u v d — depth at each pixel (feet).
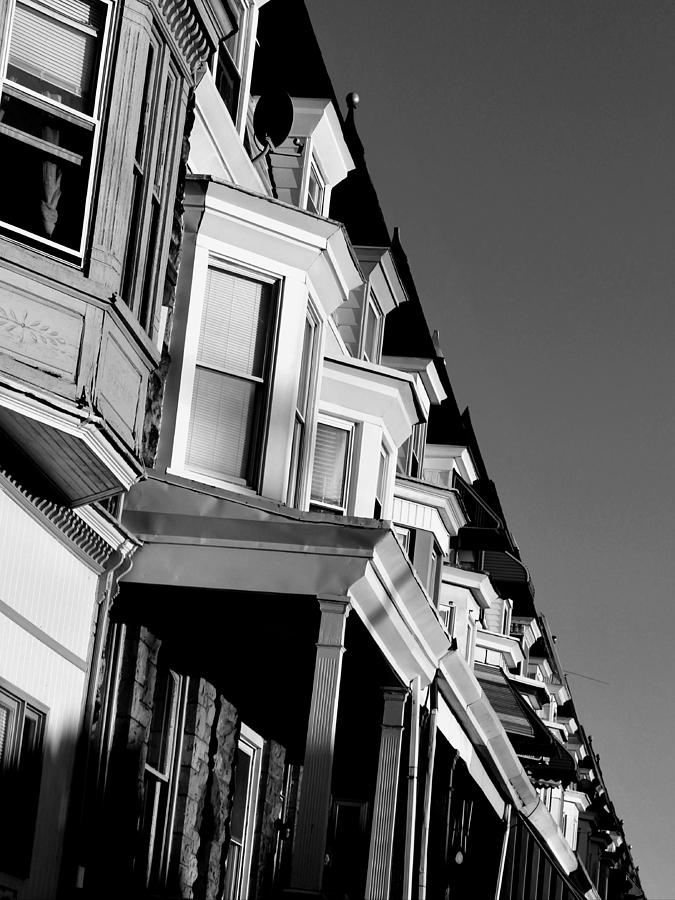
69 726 41.24
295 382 51.65
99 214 38.55
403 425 65.10
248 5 58.29
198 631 48.39
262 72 64.69
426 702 60.64
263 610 46.14
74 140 38.86
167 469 47.75
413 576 48.80
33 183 37.68
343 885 62.69
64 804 40.83
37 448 37.93
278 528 44.68
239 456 50.44
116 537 43.29
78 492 39.91
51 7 39.04
